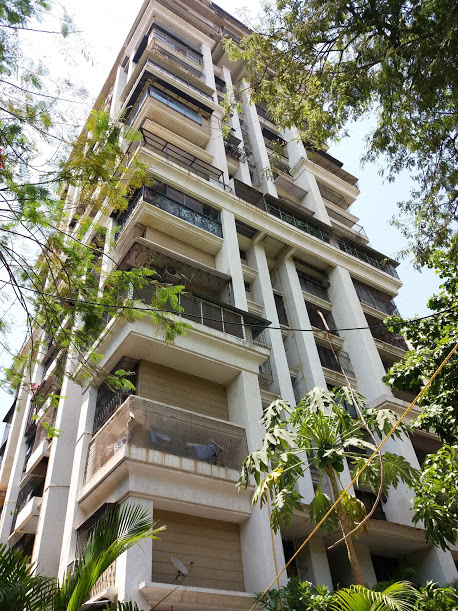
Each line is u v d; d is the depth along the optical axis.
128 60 26.55
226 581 10.96
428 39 9.05
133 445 10.56
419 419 9.80
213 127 21.84
